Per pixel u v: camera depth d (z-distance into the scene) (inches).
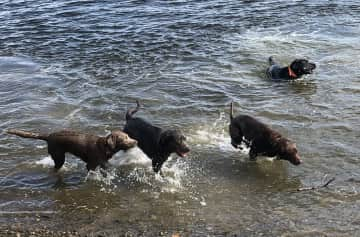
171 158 255.0
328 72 344.8
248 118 255.3
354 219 203.2
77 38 434.3
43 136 241.9
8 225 206.5
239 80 339.6
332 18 451.2
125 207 218.1
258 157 252.1
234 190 227.5
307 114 288.2
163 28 446.6
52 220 210.2
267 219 206.2
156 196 225.1
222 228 201.9
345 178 230.4
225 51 388.2
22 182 236.2
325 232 196.4
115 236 199.2
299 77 335.9
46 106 308.3
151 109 300.8
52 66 374.6
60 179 239.1
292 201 217.5
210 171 243.0
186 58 377.4
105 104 309.1
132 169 247.4
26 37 444.5
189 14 486.6
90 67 368.5
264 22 450.3
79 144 236.4
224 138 270.5
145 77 345.4
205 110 298.7
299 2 508.1
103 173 239.5
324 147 253.8
